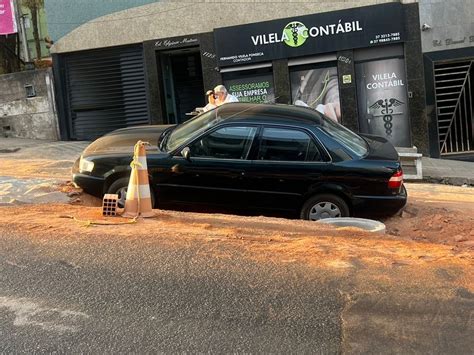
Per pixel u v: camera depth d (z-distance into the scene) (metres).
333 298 4.51
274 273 5.00
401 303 4.41
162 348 3.75
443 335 3.95
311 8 14.22
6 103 16.72
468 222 7.66
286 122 7.63
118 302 4.43
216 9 14.77
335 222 7.02
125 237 5.95
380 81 14.12
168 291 4.63
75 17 15.76
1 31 17.23
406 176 11.56
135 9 15.31
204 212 7.86
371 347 3.79
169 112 16.20
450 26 13.66
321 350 3.74
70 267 5.12
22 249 5.58
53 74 16.27
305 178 7.46
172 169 7.54
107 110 16.08
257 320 4.15
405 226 7.63
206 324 4.09
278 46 14.48
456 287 4.72
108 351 3.70
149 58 15.38
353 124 14.30
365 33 13.95
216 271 5.04
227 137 7.60
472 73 13.90
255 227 6.59
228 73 14.95
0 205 7.47
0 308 4.32
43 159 12.57
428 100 13.95
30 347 3.74
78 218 6.70
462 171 12.31
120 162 7.61
